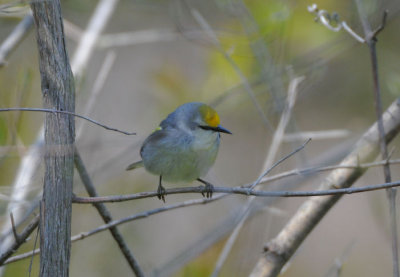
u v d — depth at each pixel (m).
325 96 14.80
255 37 11.46
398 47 13.41
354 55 13.93
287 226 7.79
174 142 9.28
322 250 15.48
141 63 17.09
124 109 16.28
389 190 7.34
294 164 11.99
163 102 13.73
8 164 10.12
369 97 14.07
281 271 8.25
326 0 11.89
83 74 10.64
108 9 13.09
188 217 15.10
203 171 9.59
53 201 5.73
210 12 13.21
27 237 6.64
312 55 12.23
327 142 15.34
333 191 6.33
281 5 11.84
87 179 7.73
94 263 12.51
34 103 11.32
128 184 13.12
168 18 16.41
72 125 5.86
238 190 6.84
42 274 5.70
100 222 12.70
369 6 10.71
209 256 9.96
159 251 14.38
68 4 13.00
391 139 7.85
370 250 15.34
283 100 10.73
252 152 15.02
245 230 9.92
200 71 15.60
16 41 10.65
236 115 14.83
